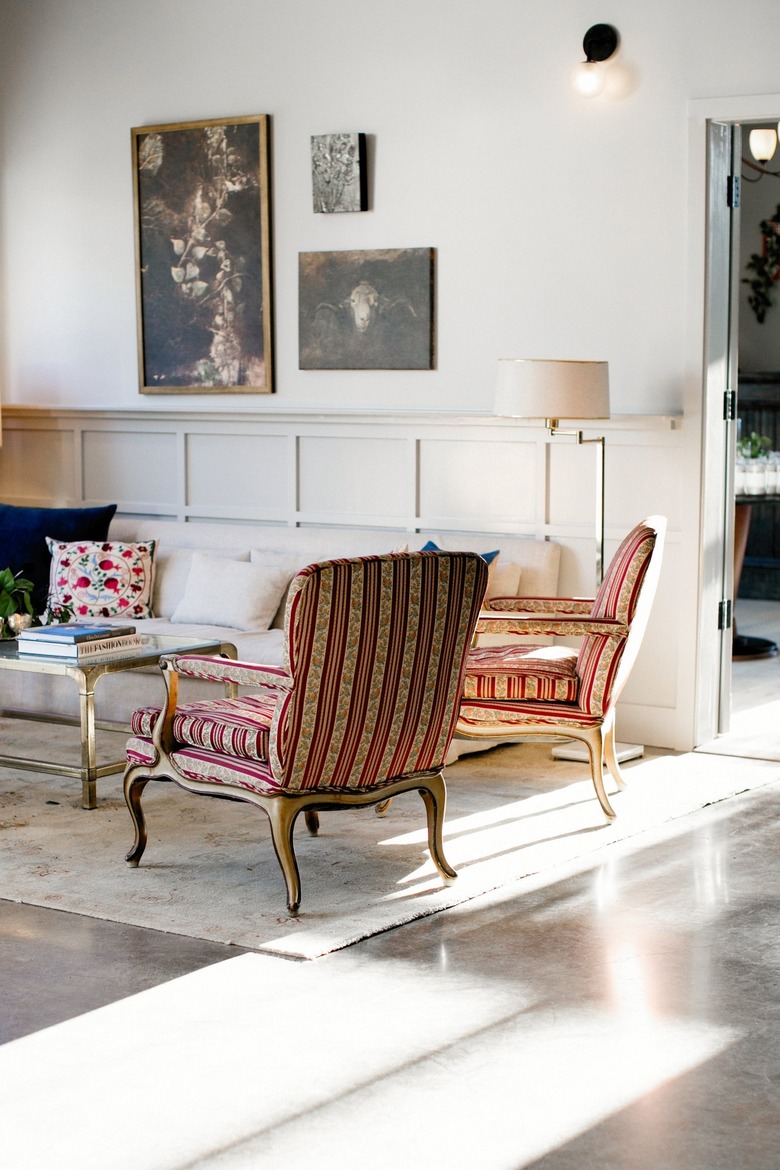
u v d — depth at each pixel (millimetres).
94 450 6770
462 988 3078
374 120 5848
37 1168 2328
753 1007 2971
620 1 5281
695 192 5184
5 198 6910
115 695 5418
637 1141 2420
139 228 6484
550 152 5488
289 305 6152
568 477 5551
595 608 4508
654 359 5352
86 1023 2895
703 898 3658
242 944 3328
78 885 3748
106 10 6500
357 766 3598
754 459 7434
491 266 5656
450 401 5801
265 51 6082
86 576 5820
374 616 3461
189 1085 2623
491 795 4680
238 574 5602
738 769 5059
